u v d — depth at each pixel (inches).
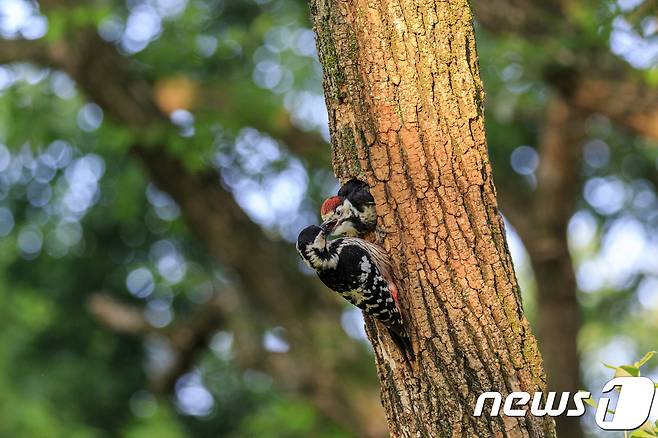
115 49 594.6
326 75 263.9
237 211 605.9
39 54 587.8
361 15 256.1
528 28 522.0
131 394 800.3
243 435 765.3
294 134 611.2
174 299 800.3
